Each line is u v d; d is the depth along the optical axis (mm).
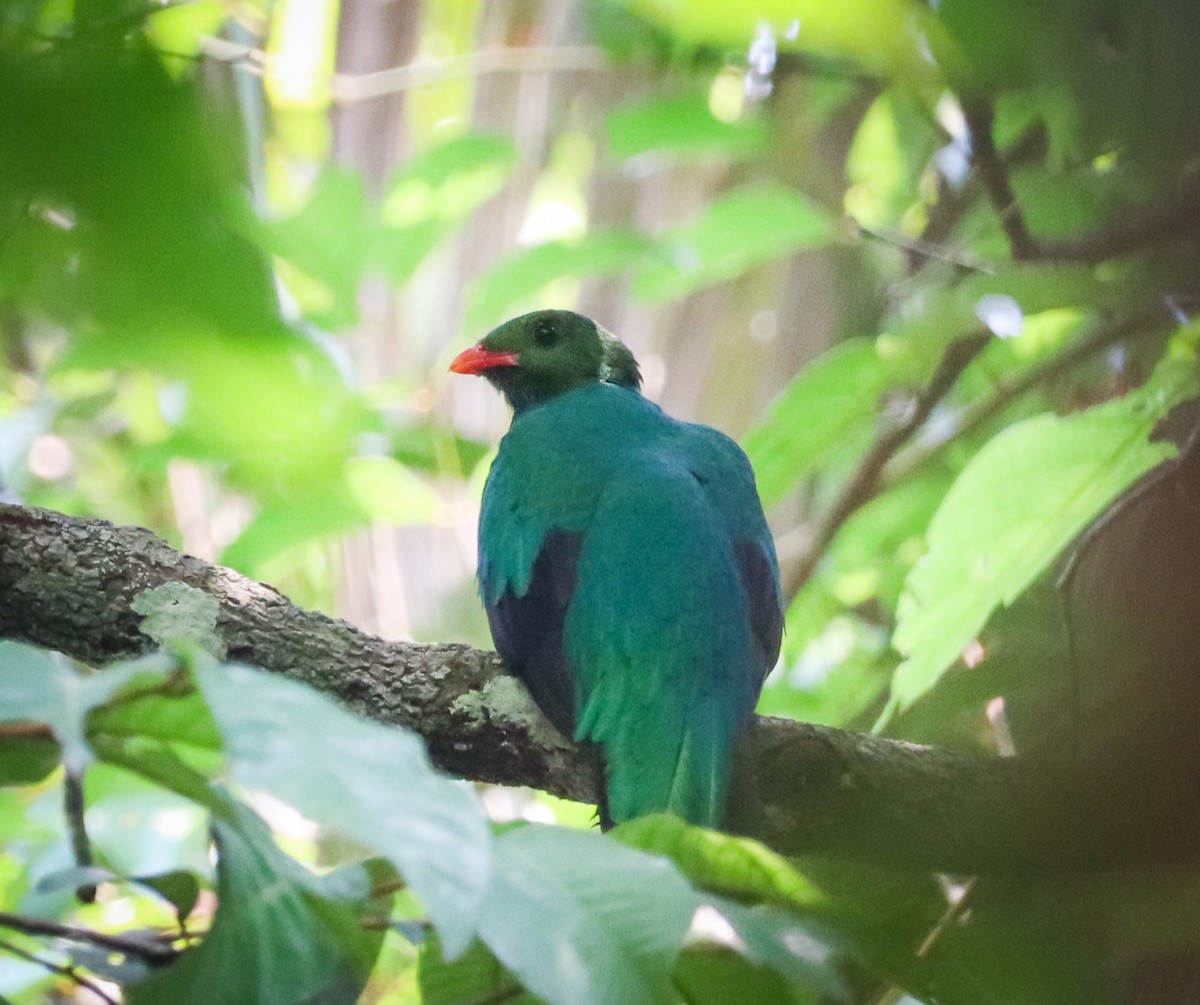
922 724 8977
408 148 12727
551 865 3803
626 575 8125
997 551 6570
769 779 7965
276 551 10172
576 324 11703
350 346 12828
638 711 7816
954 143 8141
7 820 9695
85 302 2197
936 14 3738
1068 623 6738
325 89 10180
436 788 3391
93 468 14312
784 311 13570
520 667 8344
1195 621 5621
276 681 3535
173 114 1921
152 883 4715
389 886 4703
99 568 7680
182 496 13820
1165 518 6402
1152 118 3709
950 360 10672
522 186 13102
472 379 14312
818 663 11914
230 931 3859
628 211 13188
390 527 13508
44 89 1860
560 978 3500
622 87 12891
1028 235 8289
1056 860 5395
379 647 8086
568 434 9234
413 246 9312
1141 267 7684
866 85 8008
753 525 9102
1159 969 5898
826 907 4371
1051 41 3701
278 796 3215
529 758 8148
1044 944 5020
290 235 7621
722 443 9469
